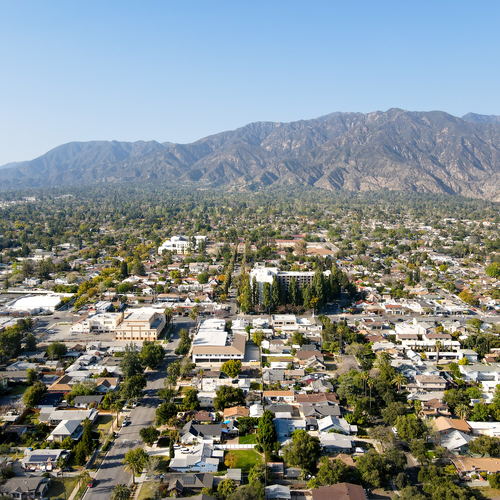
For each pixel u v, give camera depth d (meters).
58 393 197.75
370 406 182.88
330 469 142.38
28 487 136.50
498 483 138.88
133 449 160.25
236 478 142.12
